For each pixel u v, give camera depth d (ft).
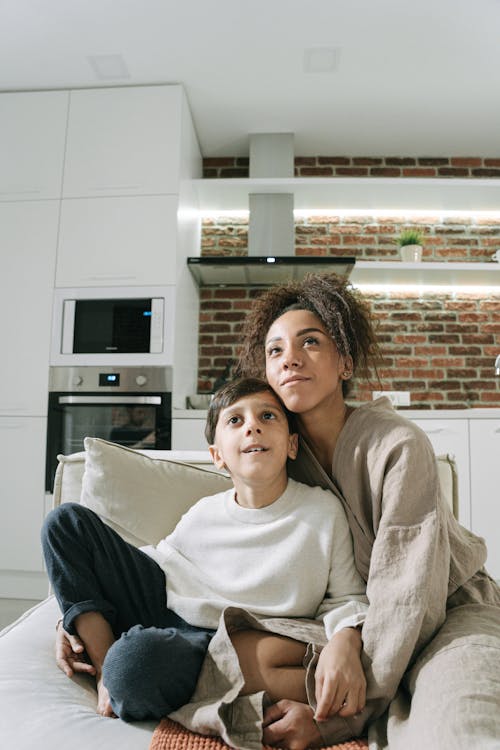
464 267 10.91
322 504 3.22
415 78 10.12
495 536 9.17
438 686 2.21
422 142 12.14
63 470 4.35
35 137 10.32
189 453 4.64
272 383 3.37
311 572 3.03
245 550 3.19
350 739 2.44
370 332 3.75
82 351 9.70
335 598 3.00
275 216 11.33
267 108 11.02
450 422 9.41
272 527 3.17
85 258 9.93
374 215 12.42
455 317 12.10
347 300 3.62
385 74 10.03
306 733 2.31
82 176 10.16
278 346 3.36
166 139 10.16
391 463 2.94
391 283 11.90
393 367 11.93
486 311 12.12
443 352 11.98
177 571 3.25
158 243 9.86
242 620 2.67
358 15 8.75
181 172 10.20
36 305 9.87
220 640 2.52
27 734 2.31
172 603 3.05
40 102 10.43
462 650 2.37
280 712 2.38
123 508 3.88
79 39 9.32
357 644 2.54
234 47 9.45
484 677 2.21
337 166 12.55
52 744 2.24
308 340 3.30
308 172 12.59
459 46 9.34
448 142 12.13
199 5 8.59
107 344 9.67
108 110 10.33
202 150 12.44
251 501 3.30
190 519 3.46
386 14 8.72
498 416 9.42
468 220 12.41
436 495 2.83
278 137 11.77
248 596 3.04
